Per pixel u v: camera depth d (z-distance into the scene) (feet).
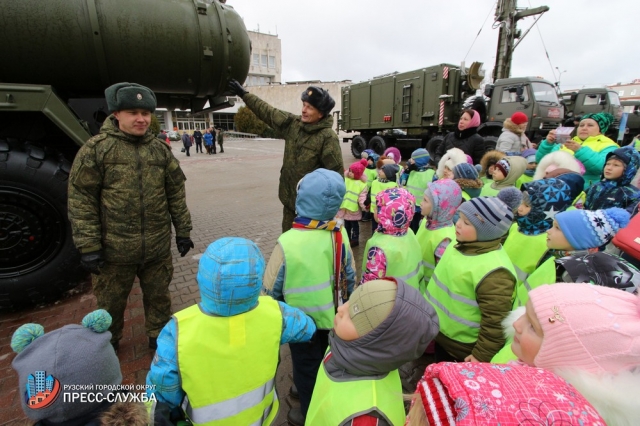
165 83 10.67
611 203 8.54
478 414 2.08
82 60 9.25
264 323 4.00
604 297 2.60
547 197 7.08
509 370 2.40
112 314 7.30
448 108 36.60
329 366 3.92
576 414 2.05
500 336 5.13
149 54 9.73
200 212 22.15
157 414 3.49
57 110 8.55
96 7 8.89
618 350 2.34
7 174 8.11
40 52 8.77
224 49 10.66
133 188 6.73
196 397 3.74
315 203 5.28
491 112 33.68
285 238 5.45
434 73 37.17
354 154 52.49
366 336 3.42
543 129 31.07
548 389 2.20
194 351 3.64
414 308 3.39
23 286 8.73
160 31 9.64
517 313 3.65
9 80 9.23
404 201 6.25
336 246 5.60
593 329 2.44
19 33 8.43
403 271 6.25
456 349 5.79
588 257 4.62
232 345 3.74
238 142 106.63
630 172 8.35
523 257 7.43
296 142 9.46
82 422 2.80
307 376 5.70
